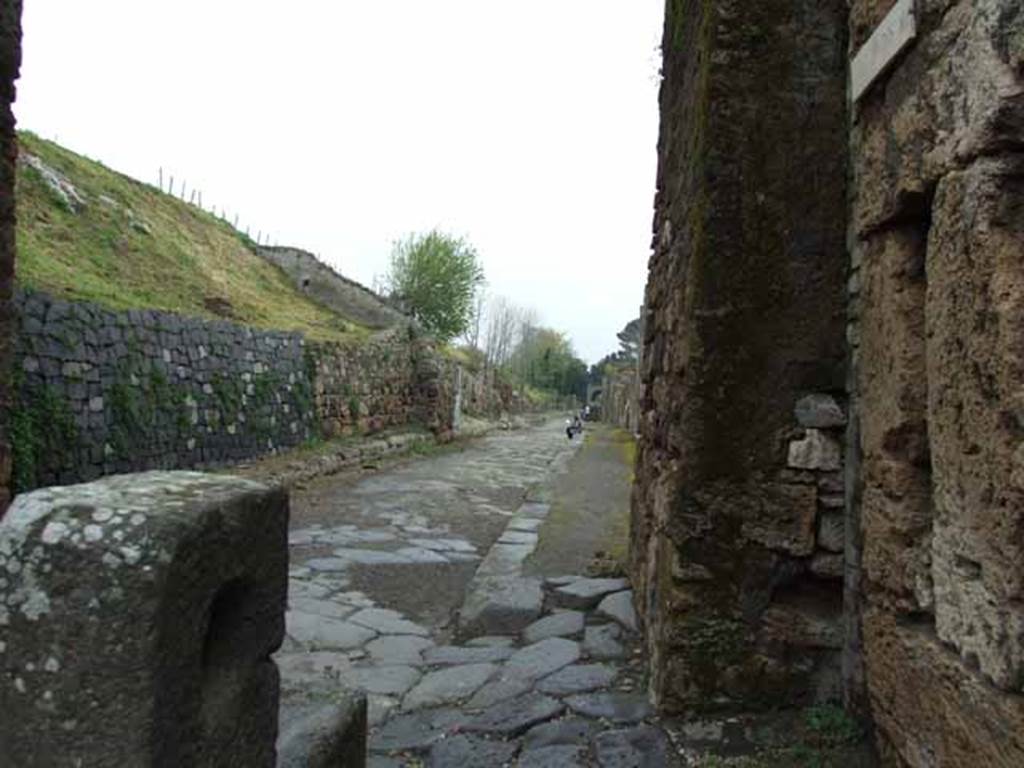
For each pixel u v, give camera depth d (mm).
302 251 21297
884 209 2609
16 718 1151
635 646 4273
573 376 68938
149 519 1193
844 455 3174
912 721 2379
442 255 29625
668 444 3688
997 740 1895
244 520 1401
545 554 6293
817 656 3186
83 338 7410
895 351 2570
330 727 1982
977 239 2016
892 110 2555
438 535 8094
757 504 3203
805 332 3209
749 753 2904
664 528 3500
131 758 1132
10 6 4430
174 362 9211
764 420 3211
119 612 1138
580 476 11672
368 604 5488
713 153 3223
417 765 3070
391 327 19562
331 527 8305
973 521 2062
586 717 3355
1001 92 1935
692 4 3750
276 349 12211
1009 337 1906
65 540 1167
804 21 3236
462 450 18453
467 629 4789
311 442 13086
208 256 17812
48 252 11703
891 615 2564
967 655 2105
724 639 3207
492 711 3486
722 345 3219
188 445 9352
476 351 38500
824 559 3174
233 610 1449
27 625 1156
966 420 2094
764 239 3221
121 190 16500
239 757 1425
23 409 6492
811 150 3215
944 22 2213
